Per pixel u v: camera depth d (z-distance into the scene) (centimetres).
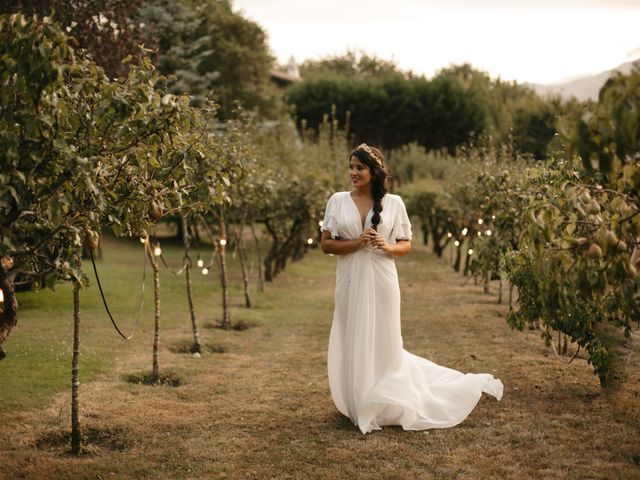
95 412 601
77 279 420
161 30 2497
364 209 592
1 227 374
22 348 834
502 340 913
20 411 596
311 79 4403
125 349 868
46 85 359
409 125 4219
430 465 481
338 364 588
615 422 562
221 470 478
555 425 559
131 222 492
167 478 465
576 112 313
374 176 589
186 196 559
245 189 1246
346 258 588
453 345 895
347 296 585
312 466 483
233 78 3556
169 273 1738
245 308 1272
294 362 831
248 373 775
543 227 369
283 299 1417
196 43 2659
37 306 1170
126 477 467
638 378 627
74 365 515
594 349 603
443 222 2378
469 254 1619
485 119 4084
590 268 397
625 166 324
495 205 1072
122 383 704
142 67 448
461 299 1372
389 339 579
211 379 743
